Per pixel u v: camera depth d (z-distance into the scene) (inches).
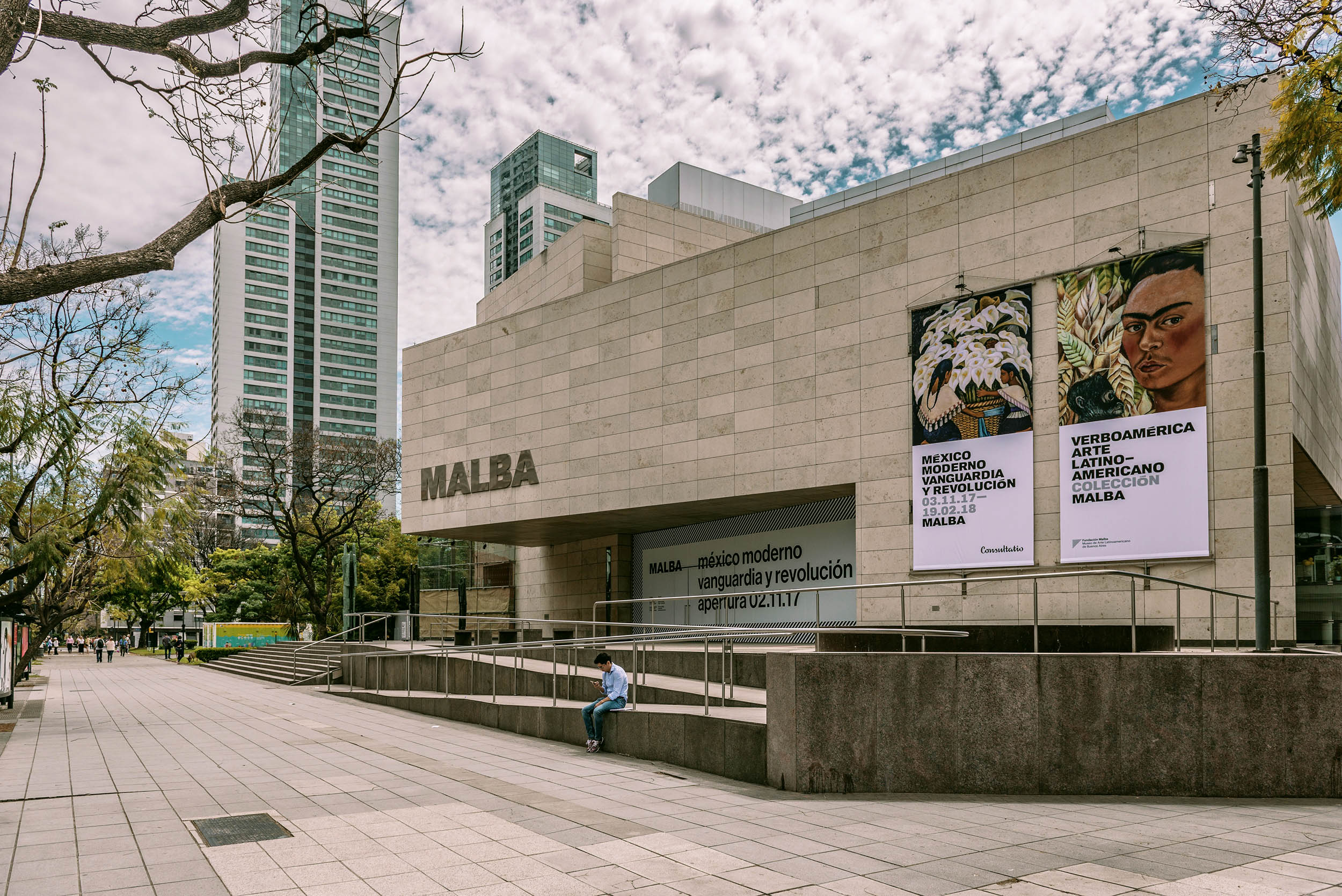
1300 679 373.4
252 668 1418.6
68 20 241.0
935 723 399.2
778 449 974.4
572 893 242.7
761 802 375.2
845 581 1005.2
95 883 251.3
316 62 277.3
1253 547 673.0
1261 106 711.7
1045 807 360.5
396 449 2145.7
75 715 789.2
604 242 1355.8
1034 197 823.7
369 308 5497.1
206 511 2165.4
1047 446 792.3
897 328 900.6
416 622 1416.1
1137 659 387.5
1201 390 717.9
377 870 264.5
